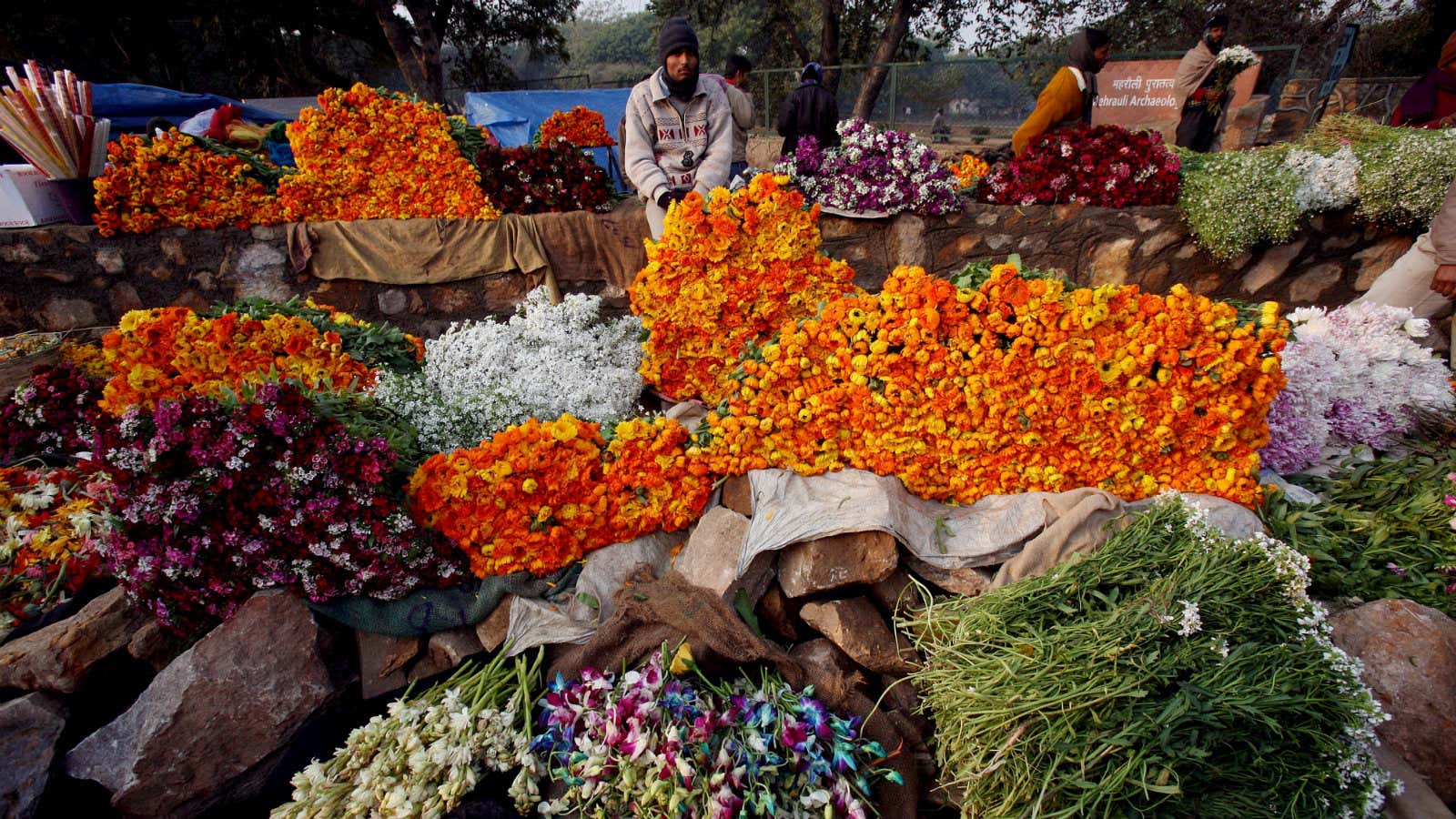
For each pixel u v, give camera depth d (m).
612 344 3.04
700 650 1.78
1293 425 2.48
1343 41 8.84
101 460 1.83
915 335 2.03
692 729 1.63
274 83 19.70
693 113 3.54
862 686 1.88
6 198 3.75
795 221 2.84
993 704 1.58
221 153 4.03
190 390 2.47
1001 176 4.39
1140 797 1.45
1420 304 3.24
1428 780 1.64
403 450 2.18
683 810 1.55
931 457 2.20
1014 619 1.74
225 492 1.84
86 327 3.97
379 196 4.07
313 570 1.91
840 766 1.62
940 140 12.66
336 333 2.78
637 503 2.20
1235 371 2.02
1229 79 6.41
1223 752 1.50
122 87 9.59
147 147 3.81
